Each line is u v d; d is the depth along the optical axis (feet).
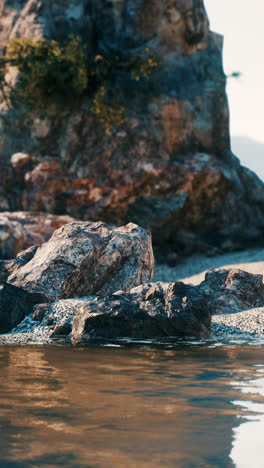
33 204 80.53
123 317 26.58
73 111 81.25
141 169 79.25
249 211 87.61
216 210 83.56
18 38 83.56
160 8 84.28
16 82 82.69
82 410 12.57
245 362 20.25
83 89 80.18
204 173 80.18
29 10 84.43
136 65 80.69
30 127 82.43
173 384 15.87
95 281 35.53
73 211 80.07
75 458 9.32
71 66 78.23
